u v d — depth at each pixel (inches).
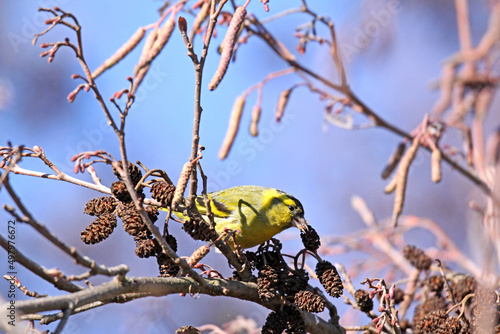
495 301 280.8
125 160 229.5
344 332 311.6
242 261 281.1
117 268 213.0
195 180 257.4
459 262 472.4
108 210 267.1
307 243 289.6
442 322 285.3
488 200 338.0
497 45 447.8
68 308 197.0
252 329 422.6
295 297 275.7
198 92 246.5
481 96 445.1
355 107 417.1
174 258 239.5
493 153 457.1
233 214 433.1
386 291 272.7
